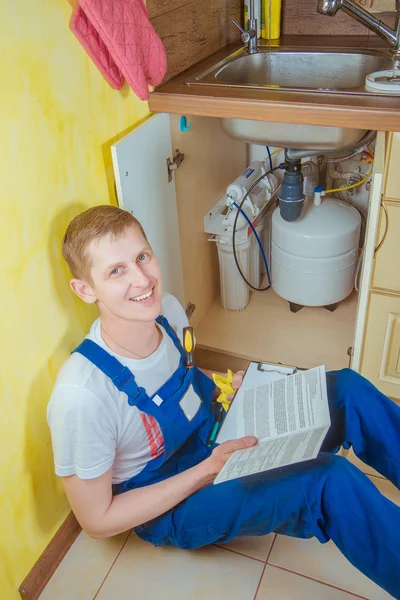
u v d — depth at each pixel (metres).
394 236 1.31
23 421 1.12
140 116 1.40
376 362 1.52
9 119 0.96
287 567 1.25
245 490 1.06
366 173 1.86
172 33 1.45
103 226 1.00
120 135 1.32
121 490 1.18
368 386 1.18
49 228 1.10
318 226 1.75
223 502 1.07
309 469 1.03
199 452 1.26
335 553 1.27
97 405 1.02
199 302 1.94
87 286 1.05
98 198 1.27
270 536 1.31
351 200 1.98
